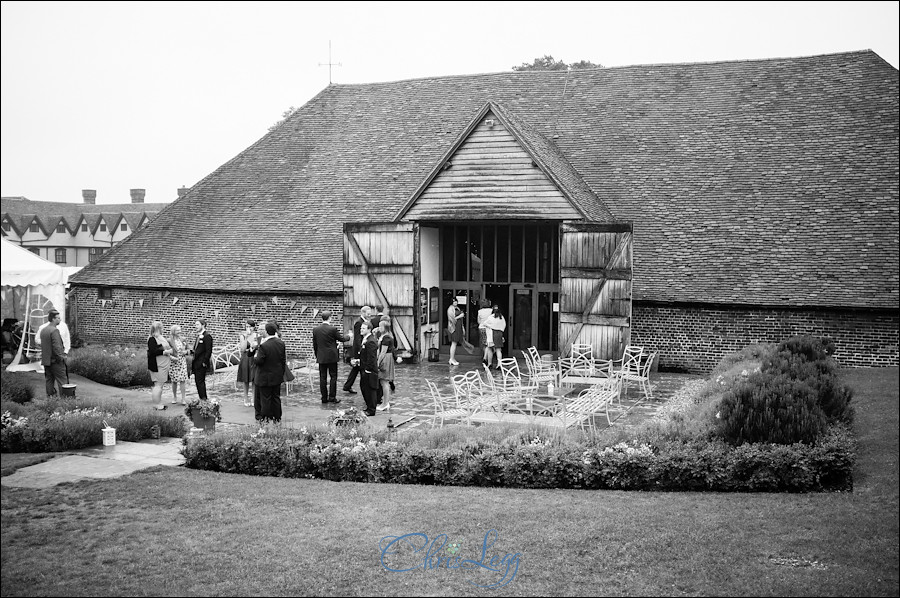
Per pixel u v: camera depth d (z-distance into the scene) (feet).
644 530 29.63
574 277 76.74
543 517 31.40
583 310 76.59
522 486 38.06
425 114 102.01
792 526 29.96
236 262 93.81
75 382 70.23
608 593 24.48
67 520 31.37
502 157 78.33
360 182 96.53
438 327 89.71
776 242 77.87
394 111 103.91
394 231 82.64
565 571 26.07
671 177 86.28
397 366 81.61
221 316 92.27
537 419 49.06
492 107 77.97
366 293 84.02
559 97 98.58
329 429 43.29
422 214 81.20
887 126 82.02
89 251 231.30
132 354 79.71
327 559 27.17
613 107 95.25
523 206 77.87
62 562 27.02
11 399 56.70
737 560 26.81
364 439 41.88
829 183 80.07
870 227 75.72
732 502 33.71
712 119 89.92
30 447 44.98
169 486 36.50
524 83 101.86
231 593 24.68
